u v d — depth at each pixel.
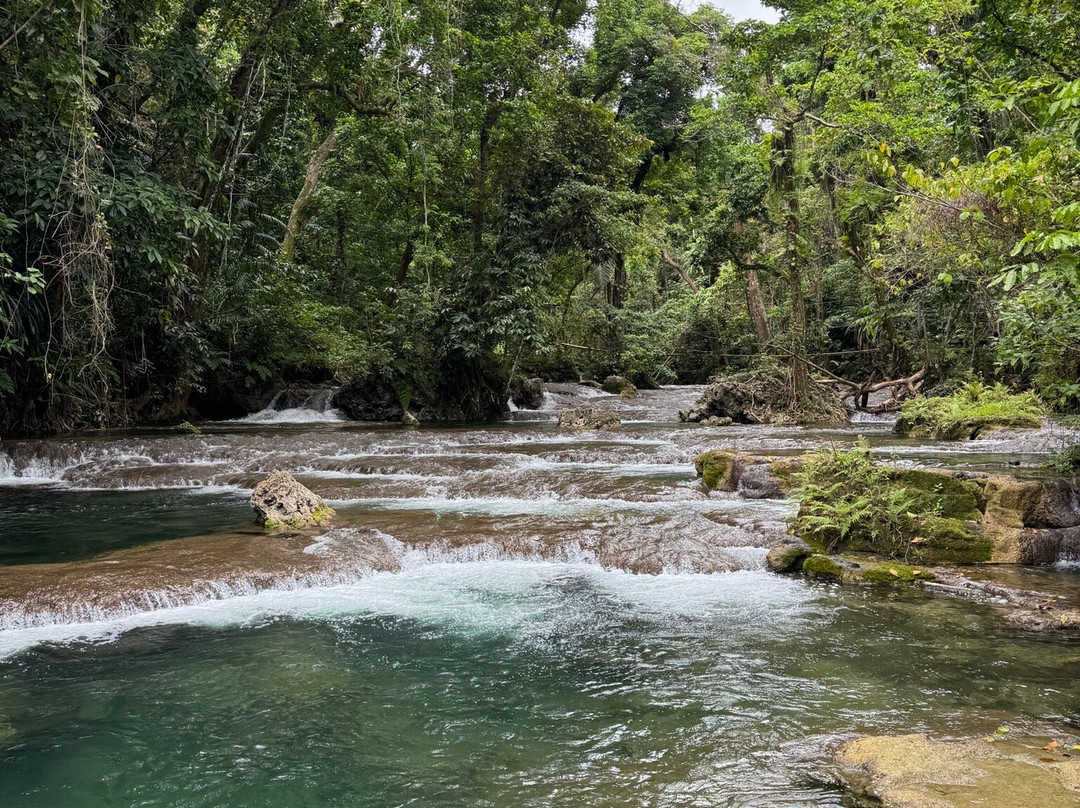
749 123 26.94
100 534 8.57
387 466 12.78
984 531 7.61
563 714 4.26
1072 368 9.93
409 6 19.28
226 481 12.44
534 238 21.02
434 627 5.82
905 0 14.54
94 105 11.04
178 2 17.17
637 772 3.57
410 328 21.69
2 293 12.20
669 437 15.65
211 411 22.11
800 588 6.80
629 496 10.22
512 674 4.87
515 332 20.67
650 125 34.22
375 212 24.89
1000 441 12.70
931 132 16.69
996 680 4.56
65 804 3.39
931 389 19.11
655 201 32.44
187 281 17.56
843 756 3.61
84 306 13.50
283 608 6.30
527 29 21.34
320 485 11.48
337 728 4.13
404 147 20.95
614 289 38.97
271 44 17.70
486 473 12.08
